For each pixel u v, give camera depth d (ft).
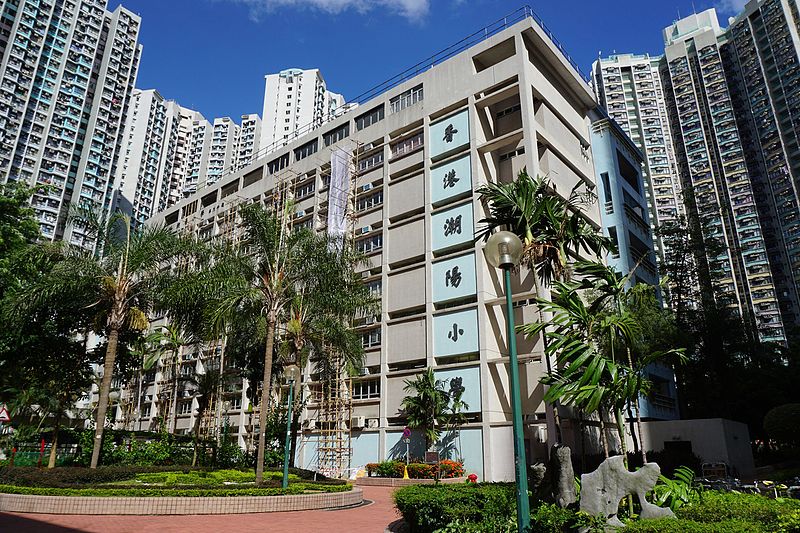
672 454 88.58
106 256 75.41
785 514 26.50
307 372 138.82
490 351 108.47
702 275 152.46
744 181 310.45
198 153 475.31
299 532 41.73
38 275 80.28
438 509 33.19
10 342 85.25
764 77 313.53
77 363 94.43
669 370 138.41
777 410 99.40
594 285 47.96
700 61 348.79
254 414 146.20
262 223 75.15
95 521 44.52
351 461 124.26
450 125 130.31
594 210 138.21
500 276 117.70
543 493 34.81
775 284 286.87
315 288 78.64
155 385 189.78
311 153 175.73
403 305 126.11
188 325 78.84
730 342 147.95
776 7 313.12
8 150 272.31
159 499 50.11
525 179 59.06
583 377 37.93
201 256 78.13
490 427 102.58
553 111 131.23
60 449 97.96
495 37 129.08
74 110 299.58
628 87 380.17
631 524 26.27
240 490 55.16
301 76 485.15
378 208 142.00
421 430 112.27
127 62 334.65
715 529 23.66
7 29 284.00
